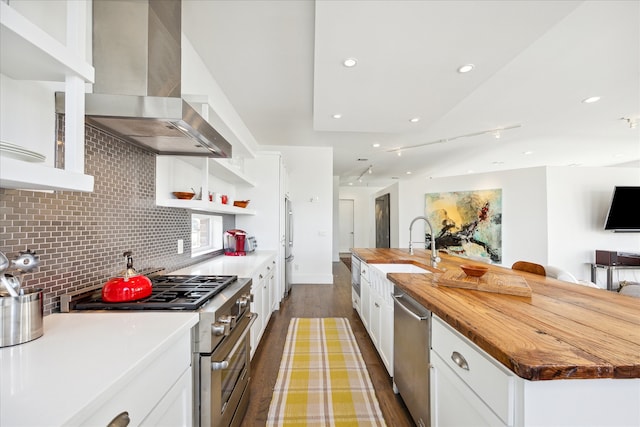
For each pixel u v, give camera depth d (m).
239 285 1.69
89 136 1.32
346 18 1.58
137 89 1.35
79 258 1.27
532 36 1.74
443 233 6.22
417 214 6.57
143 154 1.77
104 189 1.42
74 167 0.90
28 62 0.82
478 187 5.79
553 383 0.74
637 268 4.77
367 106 2.84
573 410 0.75
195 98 1.91
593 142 5.11
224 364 1.17
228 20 2.01
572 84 2.92
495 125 4.18
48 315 1.11
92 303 1.20
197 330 1.16
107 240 1.44
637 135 4.67
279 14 1.95
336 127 3.52
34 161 0.80
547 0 1.44
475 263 2.59
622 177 4.97
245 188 4.07
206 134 1.53
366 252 3.50
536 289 1.50
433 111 2.97
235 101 3.43
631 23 1.99
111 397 0.65
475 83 2.36
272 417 1.72
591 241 4.96
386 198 7.90
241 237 3.39
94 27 1.34
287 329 3.15
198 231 2.88
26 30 0.70
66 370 0.71
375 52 1.91
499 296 1.36
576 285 1.60
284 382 2.10
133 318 1.10
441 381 1.22
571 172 4.96
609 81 2.85
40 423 0.52
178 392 1.02
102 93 1.32
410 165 7.24
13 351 0.81
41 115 1.06
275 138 4.93
